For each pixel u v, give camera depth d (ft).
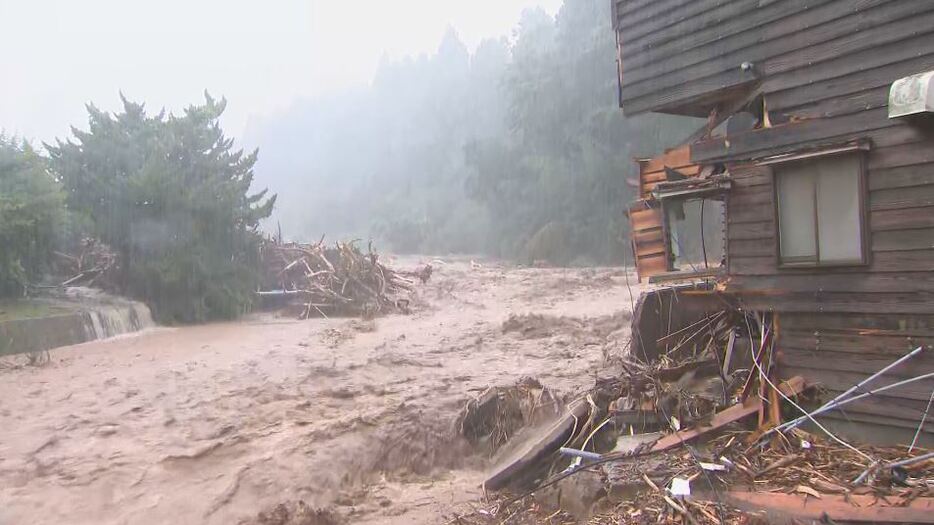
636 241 36.65
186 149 86.43
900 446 22.77
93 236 81.05
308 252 97.19
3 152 66.85
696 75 31.19
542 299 86.74
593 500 22.26
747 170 27.89
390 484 31.22
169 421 35.01
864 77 24.67
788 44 27.20
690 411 26.81
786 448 23.03
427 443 34.24
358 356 53.21
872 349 24.14
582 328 61.67
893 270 23.50
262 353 55.72
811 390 25.49
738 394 27.73
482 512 25.90
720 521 18.94
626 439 26.11
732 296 28.96
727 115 31.86
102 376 46.03
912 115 21.77
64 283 80.69
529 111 179.42
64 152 79.51
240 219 89.71
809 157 25.14
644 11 33.76
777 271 26.76
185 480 29.14
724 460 22.21
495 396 36.19
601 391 29.81
